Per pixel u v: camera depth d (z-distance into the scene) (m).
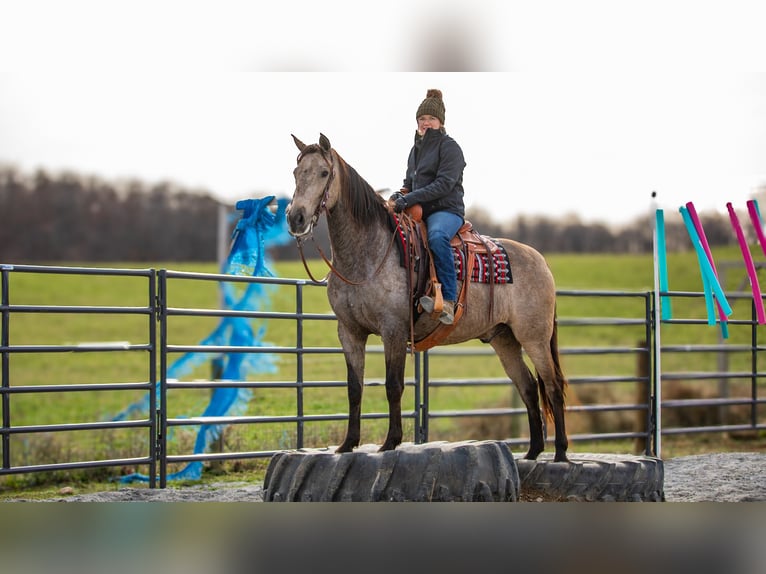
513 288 7.71
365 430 11.54
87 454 11.30
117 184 55.88
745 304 21.95
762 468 10.39
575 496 7.39
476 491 6.63
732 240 31.38
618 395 20.12
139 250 53.72
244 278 9.12
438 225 7.16
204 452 10.53
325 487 6.56
